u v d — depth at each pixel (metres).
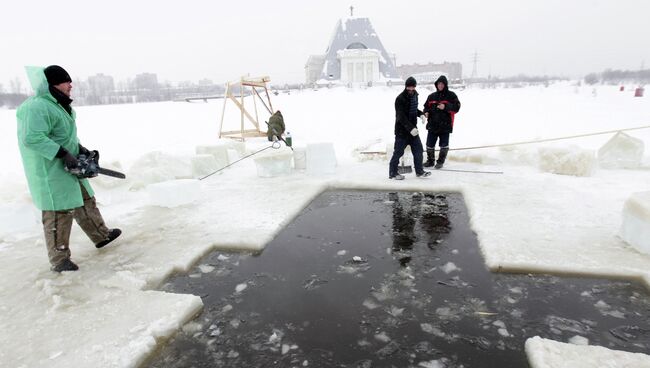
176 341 2.55
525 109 17.05
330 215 4.90
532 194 5.22
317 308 2.88
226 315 2.82
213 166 7.42
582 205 4.69
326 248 3.90
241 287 3.20
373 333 2.58
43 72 3.18
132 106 28.16
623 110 15.55
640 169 6.55
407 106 6.08
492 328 2.59
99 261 3.59
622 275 3.09
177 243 3.97
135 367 2.28
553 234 3.84
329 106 21.39
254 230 4.24
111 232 3.91
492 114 15.72
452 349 2.41
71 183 3.29
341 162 8.17
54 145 3.07
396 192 5.88
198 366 2.33
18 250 3.96
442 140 6.89
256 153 8.77
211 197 5.69
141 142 12.68
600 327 2.56
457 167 7.19
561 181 5.89
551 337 2.48
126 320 2.64
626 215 3.61
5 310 2.83
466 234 4.13
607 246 3.54
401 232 4.25
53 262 3.35
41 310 2.81
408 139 6.18
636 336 2.46
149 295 2.96
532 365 2.22
